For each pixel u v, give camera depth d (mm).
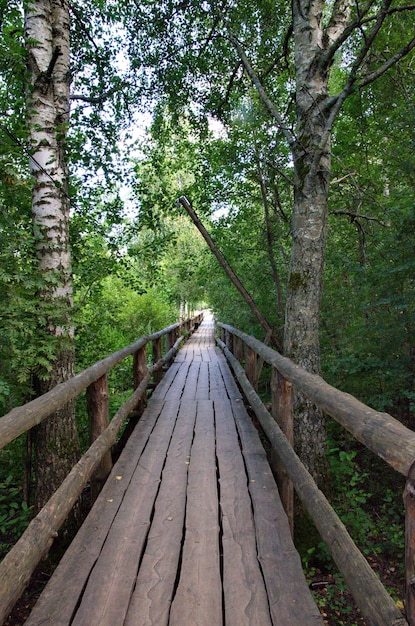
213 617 1767
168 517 2621
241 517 2590
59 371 3871
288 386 3113
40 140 3945
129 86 6680
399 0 5984
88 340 5371
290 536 2371
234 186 8805
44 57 4027
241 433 4281
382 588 1238
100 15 6285
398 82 6520
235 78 7867
